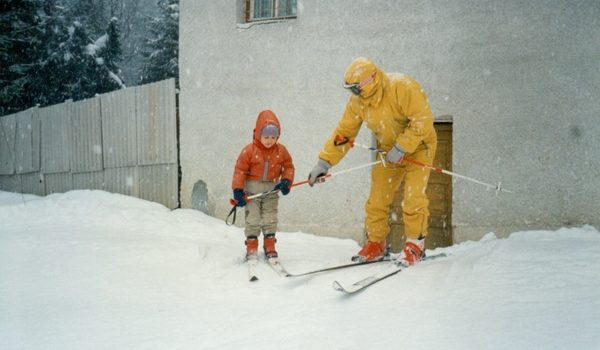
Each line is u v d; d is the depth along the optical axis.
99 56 22.38
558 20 5.70
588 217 5.61
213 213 7.94
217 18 7.75
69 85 21.45
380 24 6.58
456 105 6.17
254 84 7.49
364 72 4.23
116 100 9.57
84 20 29.84
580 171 5.64
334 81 6.92
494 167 5.99
